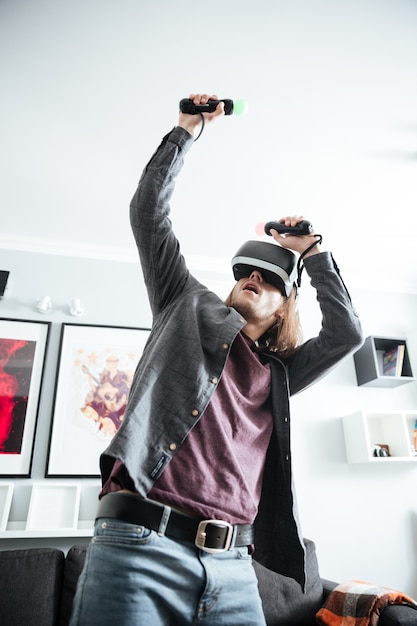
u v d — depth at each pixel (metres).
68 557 1.91
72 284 2.82
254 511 0.85
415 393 3.13
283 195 2.51
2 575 1.76
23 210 2.60
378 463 2.87
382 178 2.38
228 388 0.91
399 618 1.71
